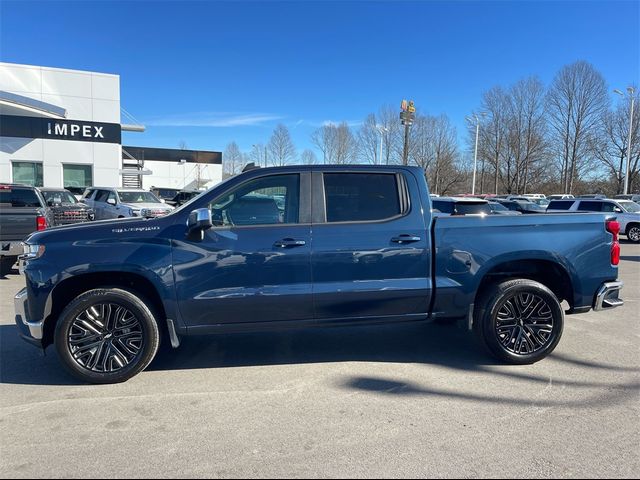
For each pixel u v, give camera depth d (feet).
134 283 14.10
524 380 13.69
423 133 181.27
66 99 82.17
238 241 13.65
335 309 14.20
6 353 16.15
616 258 15.42
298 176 14.39
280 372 14.39
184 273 13.44
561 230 14.93
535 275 15.94
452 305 14.67
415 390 13.00
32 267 13.11
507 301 14.74
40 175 80.12
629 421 11.15
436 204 22.99
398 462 9.46
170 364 15.11
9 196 32.60
